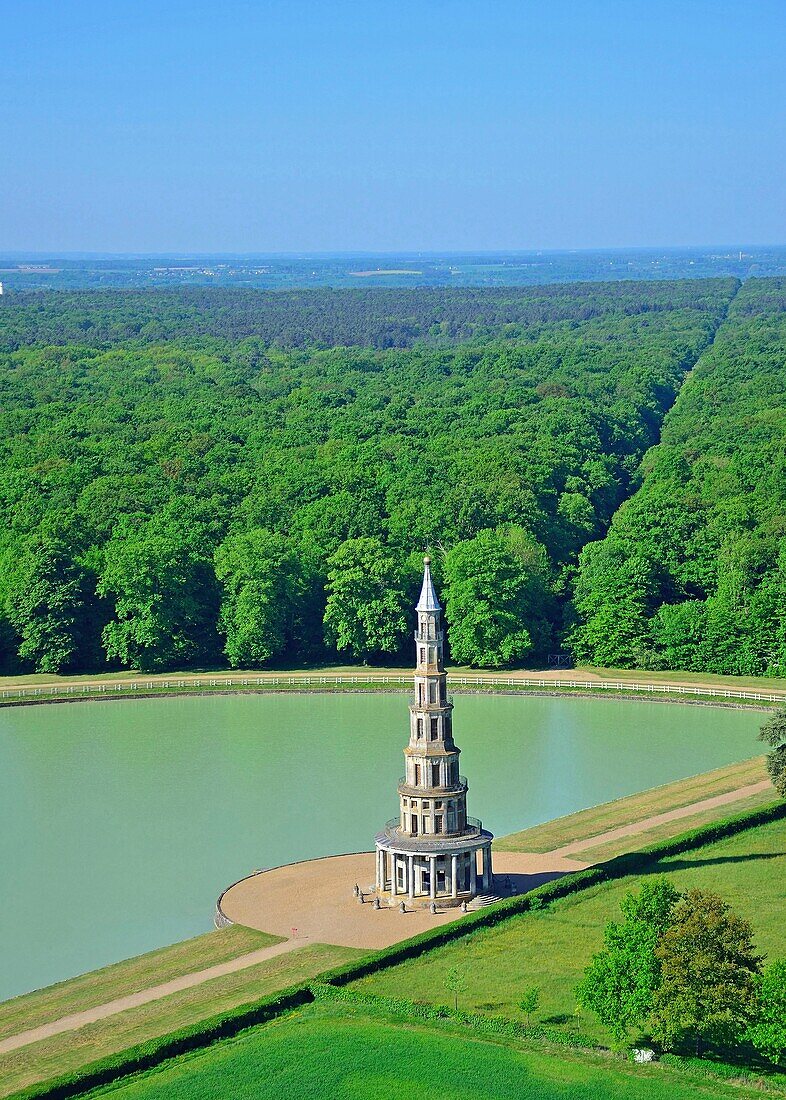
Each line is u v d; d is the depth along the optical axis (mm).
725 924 140875
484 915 170875
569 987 154875
